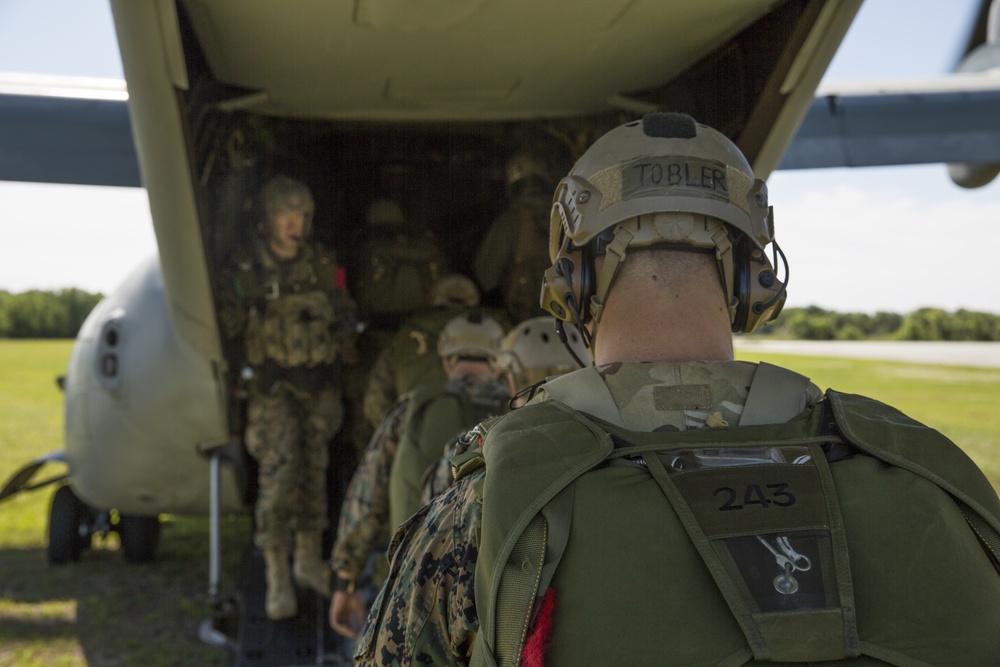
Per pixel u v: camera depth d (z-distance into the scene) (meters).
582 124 3.66
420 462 2.27
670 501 0.83
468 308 3.63
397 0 2.42
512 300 3.90
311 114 3.64
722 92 2.87
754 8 2.48
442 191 4.34
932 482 0.88
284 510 3.39
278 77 3.10
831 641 0.77
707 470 0.86
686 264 0.99
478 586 0.85
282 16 2.54
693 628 0.77
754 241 1.00
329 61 2.93
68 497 5.72
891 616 0.79
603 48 2.81
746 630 0.77
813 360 27.84
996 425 13.95
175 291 3.38
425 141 4.30
